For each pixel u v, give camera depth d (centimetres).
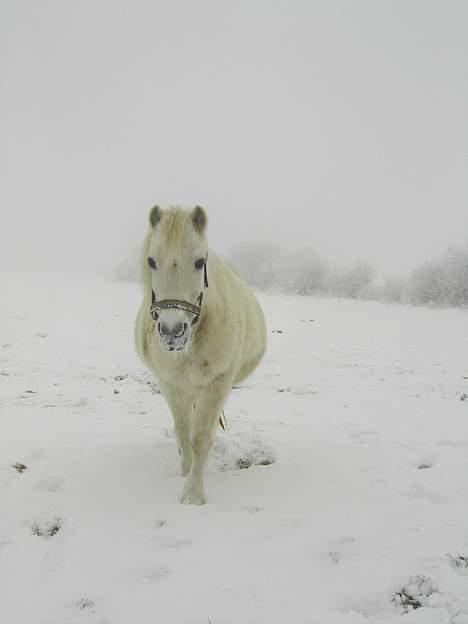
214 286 354
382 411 603
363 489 361
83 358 913
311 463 416
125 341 1106
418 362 963
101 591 236
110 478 379
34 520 313
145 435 488
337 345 1143
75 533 293
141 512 322
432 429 523
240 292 422
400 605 229
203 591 234
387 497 347
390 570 253
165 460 419
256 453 441
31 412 565
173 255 308
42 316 1414
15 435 477
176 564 257
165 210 341
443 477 384
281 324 1445
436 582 243
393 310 1922
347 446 461
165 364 344
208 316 340
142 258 359
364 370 884
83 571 253
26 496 345
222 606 223
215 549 272
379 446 462
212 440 357
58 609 224
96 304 1745
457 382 795
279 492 357
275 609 221
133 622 213
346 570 253
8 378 745
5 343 1014
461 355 1043
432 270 2147
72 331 1205
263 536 288
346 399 671
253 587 237
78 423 524
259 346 465
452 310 1959
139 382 748
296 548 274
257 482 376
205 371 346
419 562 260
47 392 668
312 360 974
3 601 230
